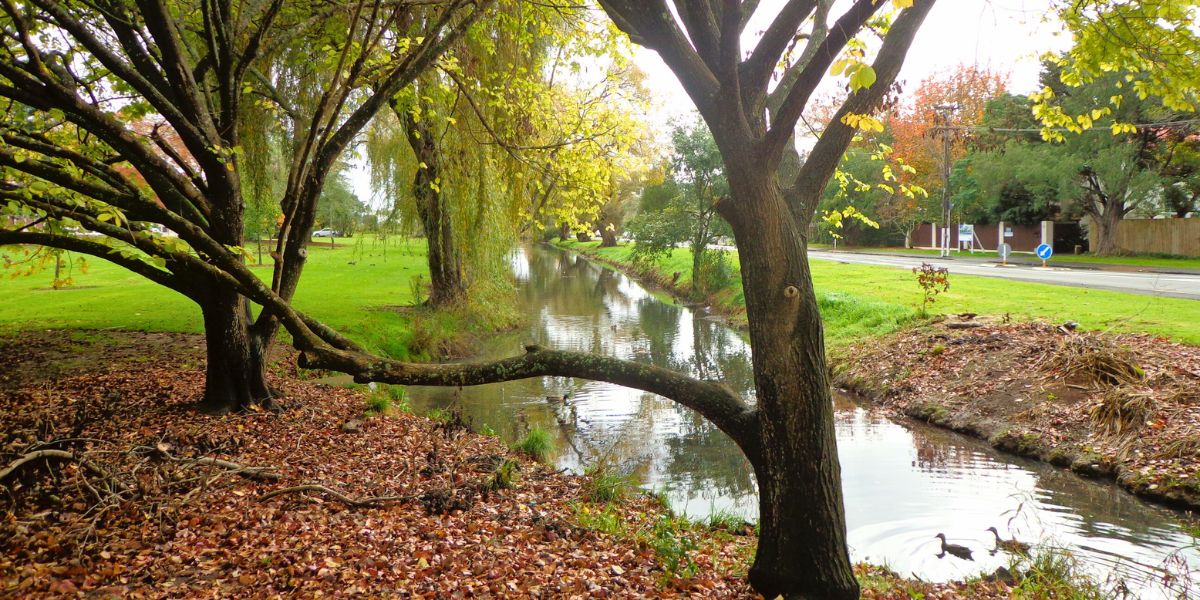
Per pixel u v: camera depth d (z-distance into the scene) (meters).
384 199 21.27
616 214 65.50
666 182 34.19
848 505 8.38
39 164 5.72
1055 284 20.83
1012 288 19.98
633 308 28.83
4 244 7.05
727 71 4.61
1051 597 5.70
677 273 36.38
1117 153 31.42
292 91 13.57
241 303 9.80
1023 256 38.41
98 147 8.48
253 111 13.12
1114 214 35.31
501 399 13.90
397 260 46.66
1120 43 5.36
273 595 4.68
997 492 8.72
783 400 4.71
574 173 12.99
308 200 9.43
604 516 7.12
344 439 9.30
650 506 8.17
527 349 5.05
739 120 4.71
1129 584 6.19
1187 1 5.13
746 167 4.70
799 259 4.77
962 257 39.12
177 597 4.60
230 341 9.69
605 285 39.84
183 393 10.44
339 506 6.71
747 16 5.56
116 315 18.84
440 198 19.27
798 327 4.72
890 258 39.81
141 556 5.18
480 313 21.67
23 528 5.38
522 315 25.19
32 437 7.52
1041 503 8.33
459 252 21.25
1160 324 12.89
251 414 9.62
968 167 42.09
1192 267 27.56
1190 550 6.91
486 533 6.33
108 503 5.86
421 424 11.05
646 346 19.81
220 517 6.05
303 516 6.27
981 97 48.25
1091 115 5.88
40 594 4.44
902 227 54.16
